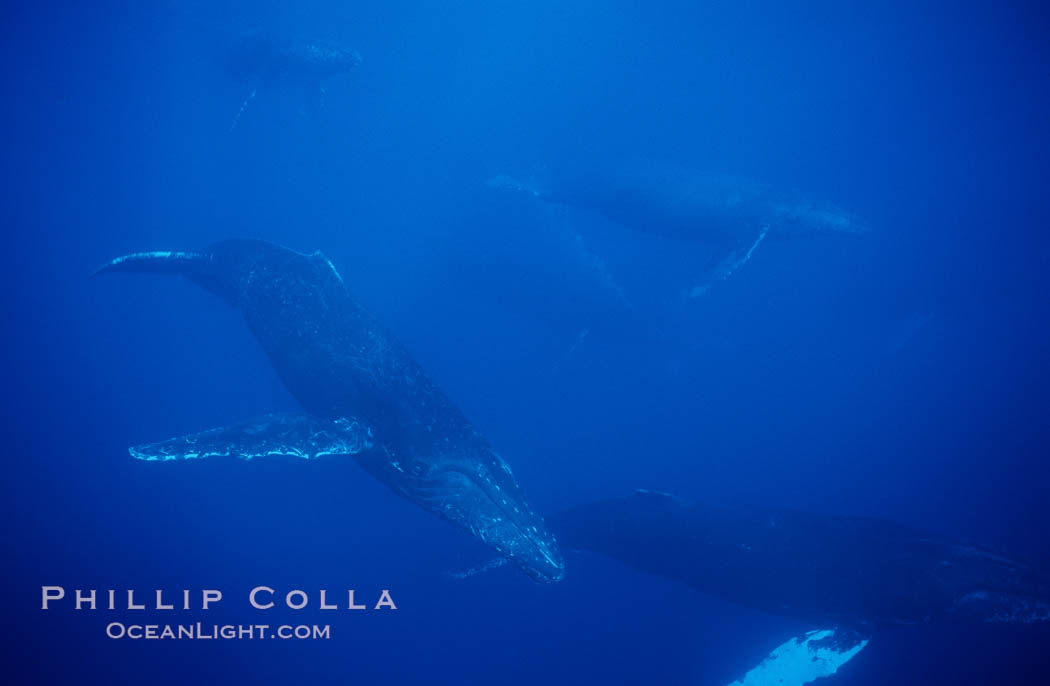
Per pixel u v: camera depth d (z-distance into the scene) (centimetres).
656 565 1369
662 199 1809
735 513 1345
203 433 1083
